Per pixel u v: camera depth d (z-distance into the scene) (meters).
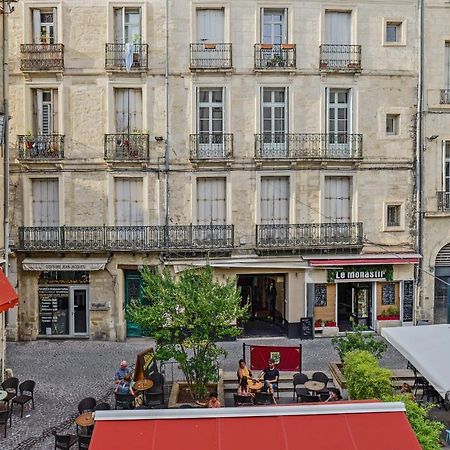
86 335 22.41
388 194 22.80
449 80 23.02
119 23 21.84
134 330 22.69
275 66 21.86
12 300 15.55
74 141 21.84
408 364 17.67
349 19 22.45
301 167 22.25
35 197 22.30
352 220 22.75
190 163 21.94
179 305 14.39
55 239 21.86
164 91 21.81
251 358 16.72
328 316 22.64
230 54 21.69
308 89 22.16
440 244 23.06
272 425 8.15
